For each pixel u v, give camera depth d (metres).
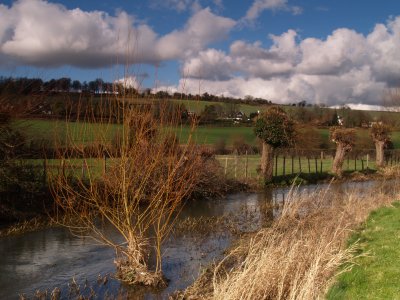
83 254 11.53
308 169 36.75
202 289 9.07
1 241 12.85
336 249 9.27
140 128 9.16
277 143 27.97
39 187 16.78
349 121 60.34
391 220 13.98
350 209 14.57
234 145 43.03
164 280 9.53
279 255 8.70
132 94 9.15
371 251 10.30
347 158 42.88
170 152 9.36
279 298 7.39
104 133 9.19
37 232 13.90
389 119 52.12
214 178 23.44
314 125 56.22
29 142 17.56
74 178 16.70
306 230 12.01
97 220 15.45
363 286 8.02
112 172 9.84
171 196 10.16
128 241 9.80
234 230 14.61
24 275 9.89
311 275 7.53
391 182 28.67
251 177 28.09
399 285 7.96
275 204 20.62
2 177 15.71
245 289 7.33
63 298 8.57
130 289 9.12
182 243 12.91
